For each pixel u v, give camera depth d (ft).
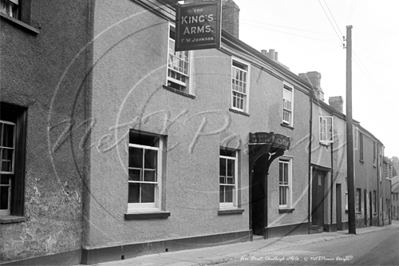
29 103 25.48
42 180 26.07
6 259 23.41
